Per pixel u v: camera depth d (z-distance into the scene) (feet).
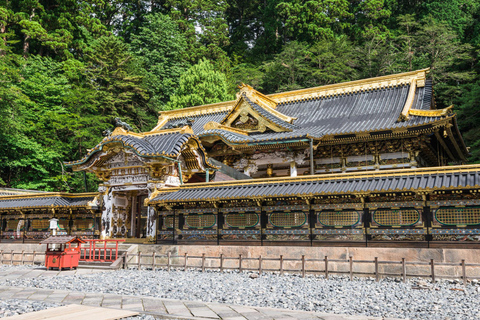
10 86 142.20
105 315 33.83
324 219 63.72
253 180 70.33
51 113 158.30
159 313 35.60
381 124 92.84
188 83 202.59
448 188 53.57
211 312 36.19
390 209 59.77
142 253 75.72
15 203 95.04
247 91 111.86
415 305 40.14
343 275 60.03
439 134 93.81
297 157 101.76
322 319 33.58
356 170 98.43
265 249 65.67
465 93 165.68
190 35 298.76
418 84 106.83
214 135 103.96
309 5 266.77
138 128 207.10
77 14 242.37
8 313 35.42
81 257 79.77
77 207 87.25
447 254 54.44
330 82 223.51
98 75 199.41
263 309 37.60
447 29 210.59
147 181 80.12
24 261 87.86
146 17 268.62
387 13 257.96
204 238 72.38
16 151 151.53
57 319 32.14
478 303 40.83
